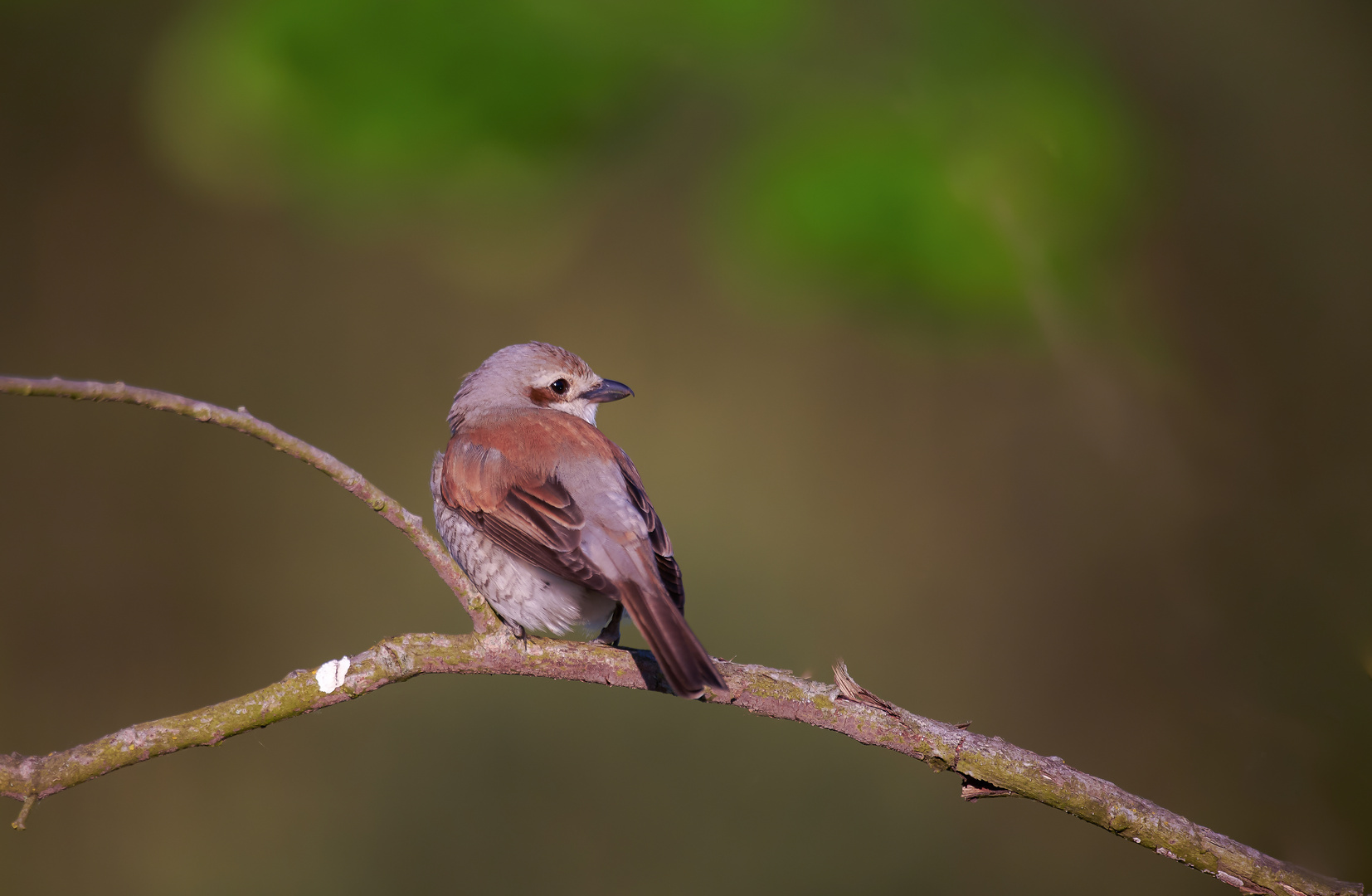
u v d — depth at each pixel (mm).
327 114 7105
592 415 8867
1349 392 9734
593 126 7391
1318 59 10352
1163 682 12031
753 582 14508
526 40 7043
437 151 7270
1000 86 7375
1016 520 14836
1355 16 10328
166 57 7336
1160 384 9320
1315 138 10305
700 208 7496
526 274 8359
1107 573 14062
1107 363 9195
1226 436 9672
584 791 12117
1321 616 8570
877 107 7281
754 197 7172
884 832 11898
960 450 15344
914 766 12391
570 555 6840
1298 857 7680
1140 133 7801
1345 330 9922
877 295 7348
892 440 15578
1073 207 7391
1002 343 7742
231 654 14047
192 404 5008
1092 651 13688
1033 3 7773
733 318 16062
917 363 15695
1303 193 10227
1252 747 8086
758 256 7262
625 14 7195
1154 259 10008
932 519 15133
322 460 5441
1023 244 7234
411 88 7039
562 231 8234
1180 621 10312
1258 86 10305
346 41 6965
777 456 15727
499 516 7180
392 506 5656
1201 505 9375
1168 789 11352
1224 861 5387
